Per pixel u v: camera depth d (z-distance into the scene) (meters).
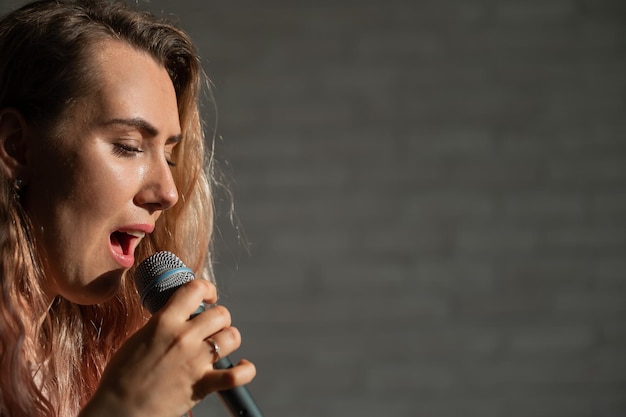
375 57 4.05
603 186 4.04
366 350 3.98
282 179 4.02
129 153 1.16
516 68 4.05
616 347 4.01
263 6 4.05
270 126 4.04
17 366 1.10
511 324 4.01
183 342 1.04
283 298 3.99
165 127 1.18
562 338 4.01
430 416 3.97
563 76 4.04
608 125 4.05
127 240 1.20
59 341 1.33
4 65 1.16
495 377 3.99
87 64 1.14
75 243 1.14
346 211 4.02
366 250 4.01
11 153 1.15
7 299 1.12
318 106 4.04
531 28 4.05
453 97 4.04
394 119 4.04
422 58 4.05
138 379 1.03
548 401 3.99
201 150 1.45
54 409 1.21
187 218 1.46
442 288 4.00
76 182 1.13
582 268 4.02
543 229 4.02
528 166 4.04
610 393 4.00
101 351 1.42
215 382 1.04
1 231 1.12
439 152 4.03
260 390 3.96
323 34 4.05
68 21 1.17
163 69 1.22
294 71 4.05
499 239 4.02
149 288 1.18
